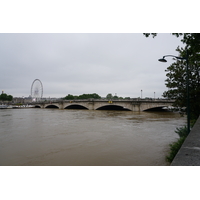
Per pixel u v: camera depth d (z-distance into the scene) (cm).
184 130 1617
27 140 2216
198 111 1706
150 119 4059
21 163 1431
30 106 14288
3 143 2078
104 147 1856
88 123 3594
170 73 1875
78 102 8975
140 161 1420
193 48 1368
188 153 587
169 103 5241
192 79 1739
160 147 1811
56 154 1655
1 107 12144
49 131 2784
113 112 6412
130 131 2678
